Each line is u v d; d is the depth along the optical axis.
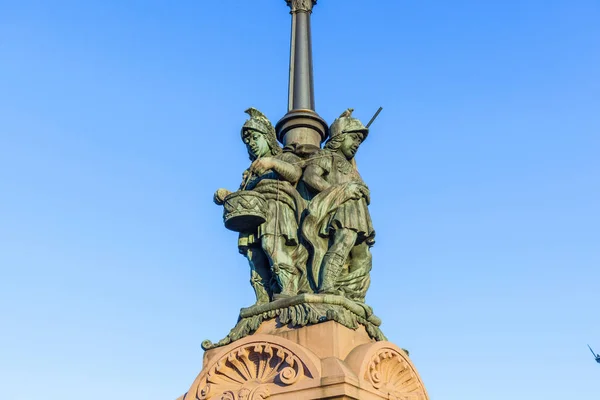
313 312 9.95
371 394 9.34
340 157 11.81
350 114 12.38
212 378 9.94
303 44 13.83
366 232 11.23
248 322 10.50
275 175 11.65
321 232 11.16
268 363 9.69
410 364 10.53
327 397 8.91
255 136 11.93
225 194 11.70
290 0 14.55
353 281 11.15
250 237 11.58
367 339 10.36
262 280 11.40
